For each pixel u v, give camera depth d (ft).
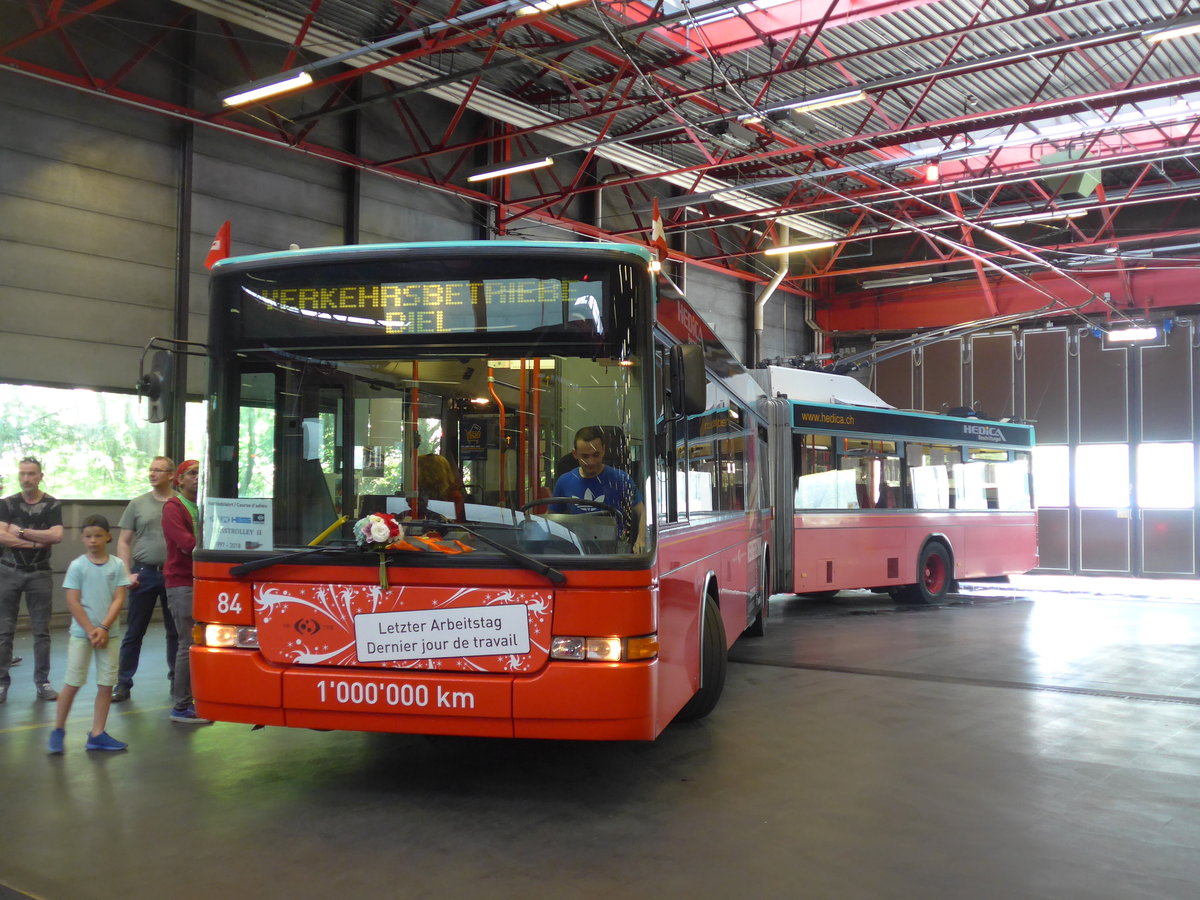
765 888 14.53
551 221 67.15
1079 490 88.17
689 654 21.86
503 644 16.88
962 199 79.77
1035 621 48.78
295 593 17.58
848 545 51.31
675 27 47.88
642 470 17.21
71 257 45.39
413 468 17.75
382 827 17.07
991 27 47.11
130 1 47.21
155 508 27.43
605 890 14.40
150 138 48.49
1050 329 89.10
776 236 85.66
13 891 14.21
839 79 53.83
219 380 18.42
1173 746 23.47
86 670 21.90
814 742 23.49
